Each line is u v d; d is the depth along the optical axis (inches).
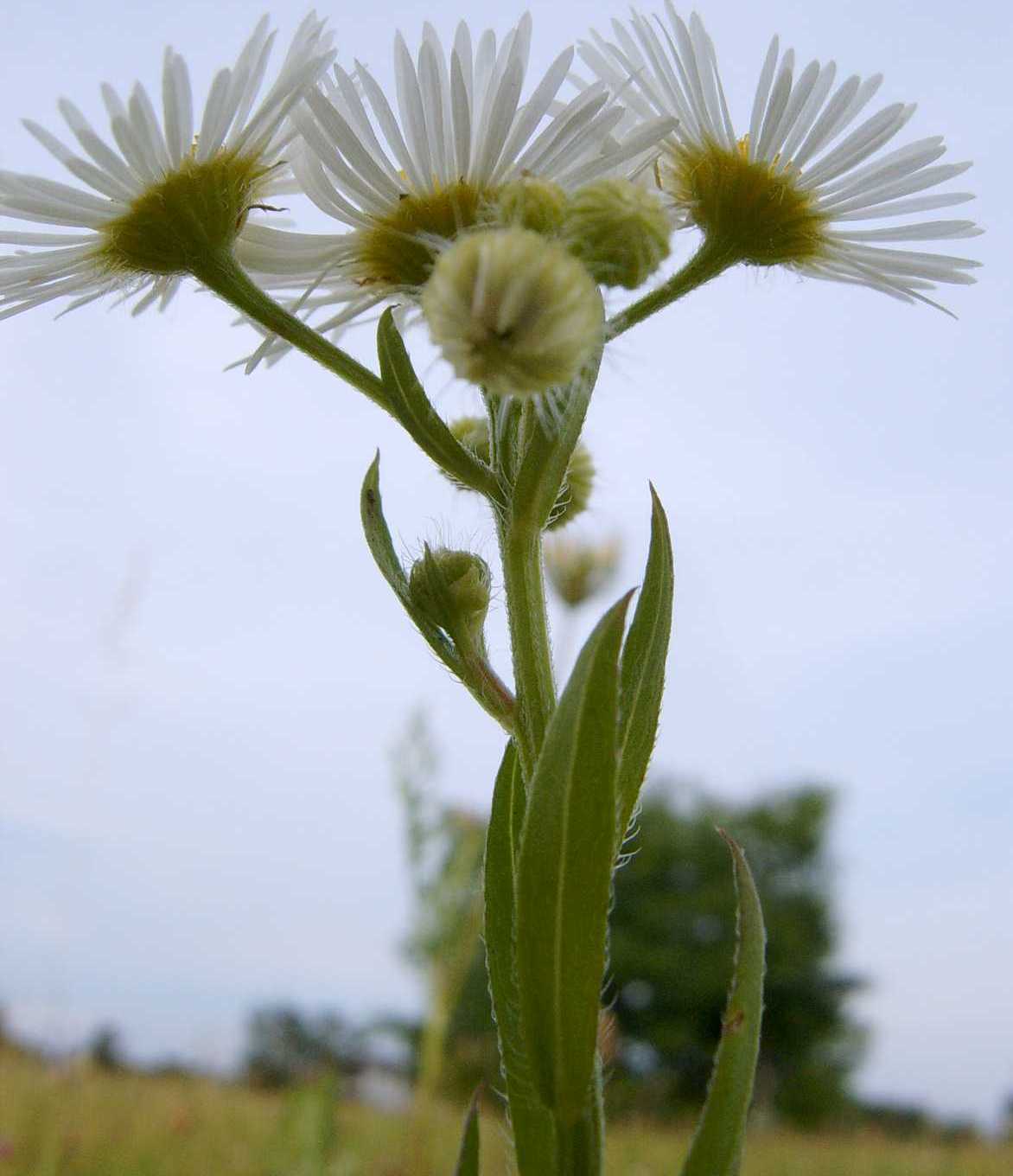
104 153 1.9
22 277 1.9
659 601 1.8
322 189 1.9
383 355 1.8
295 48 1.8
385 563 1.8
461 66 1.8
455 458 1.8
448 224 1.9
